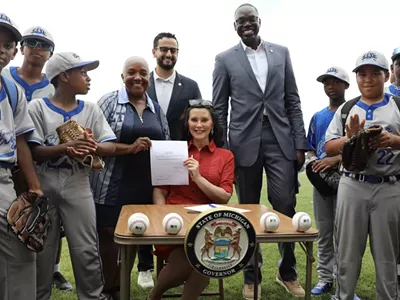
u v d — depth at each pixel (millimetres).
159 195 3379
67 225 2963
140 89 3631
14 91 2578
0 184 2432
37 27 3715
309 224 2324
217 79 4133
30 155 2744
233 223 2184
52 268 3020
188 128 3469
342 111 3271
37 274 2969
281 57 4066
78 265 2996
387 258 3031
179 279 2686
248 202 3994
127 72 3623
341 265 3160
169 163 3232
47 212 2592
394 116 3055
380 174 3010
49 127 2961
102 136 3160
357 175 3066
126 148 3289
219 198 3195
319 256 4133
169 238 2191
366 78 3092
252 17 3980
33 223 2418
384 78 3117
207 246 2162
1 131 2416
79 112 3088
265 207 3119
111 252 3561
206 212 2156
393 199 3006
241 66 4012
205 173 3320
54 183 2916
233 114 4051
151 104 3777
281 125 3975
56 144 2955
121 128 3551
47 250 2955
